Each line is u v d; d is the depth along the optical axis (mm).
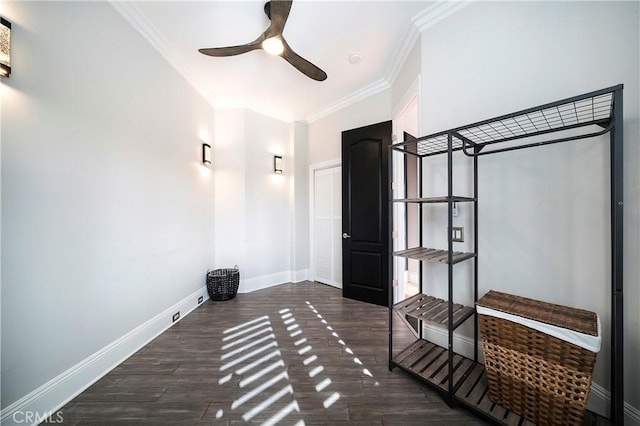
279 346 2061
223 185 3477
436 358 1757
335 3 1845
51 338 1391
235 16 1974
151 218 2199
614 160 1042
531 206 1505
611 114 1072
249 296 3324
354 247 3199
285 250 4016
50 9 1404
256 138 3645
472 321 1778
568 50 1351
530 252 1511
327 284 3881
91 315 1627
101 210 1712
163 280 2355
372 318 2621
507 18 1569
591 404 1300
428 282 2049
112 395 1494
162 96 2354
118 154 1854
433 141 1934
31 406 1288
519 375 1233
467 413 1349
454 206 1856
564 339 1084
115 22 1826
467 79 1760
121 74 1881
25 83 1286
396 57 2512
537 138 1487
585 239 1314
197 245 2984
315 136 3988
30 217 1305
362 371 1723
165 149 2395
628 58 1162
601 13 1241
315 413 1359
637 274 1133
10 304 1225
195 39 2246
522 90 1513
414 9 1914
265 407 1402
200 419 1320
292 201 4016
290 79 2932
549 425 1154
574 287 1354
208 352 1969
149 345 2074
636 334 1140
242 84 3039
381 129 2943
